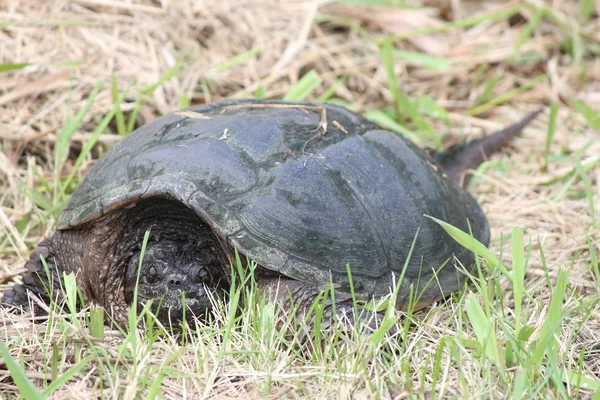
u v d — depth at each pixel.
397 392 5.54
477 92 12.10
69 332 6.09
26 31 10.30
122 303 6.84
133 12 10.98
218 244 6.62
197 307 6.45
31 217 8.59
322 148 6.89
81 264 6.93
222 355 5.71
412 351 6.10
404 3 12.70
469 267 7.57
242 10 11.80
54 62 10.11
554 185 9.98
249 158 6.59
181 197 6.27
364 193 6.80
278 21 11.94
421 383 5.45
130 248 6.77
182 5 11.39
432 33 12.83
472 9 13.50
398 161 7.34
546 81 12.46
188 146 6.64
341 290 6.36
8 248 8.12
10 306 6.82
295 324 6.10
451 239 7.43
